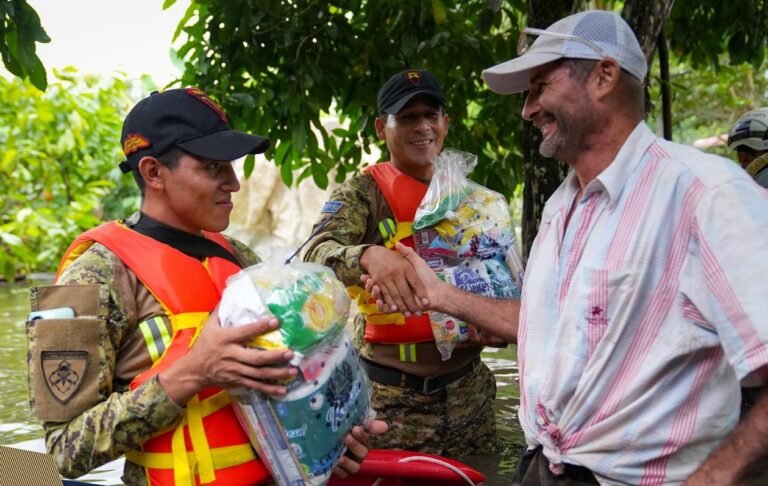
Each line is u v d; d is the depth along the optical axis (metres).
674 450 1.94
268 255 2.17
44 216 9.23
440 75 4.70
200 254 2.27
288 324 1.96
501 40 4.81
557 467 2.09
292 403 1.99
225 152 2.16
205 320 2.16
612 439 1.98
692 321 1.91
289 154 4.98
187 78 4.70
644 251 1.96
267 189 9.89
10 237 7.73
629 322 1.97
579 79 2.11
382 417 3.43
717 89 12.08
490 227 3.20
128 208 11.91
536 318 2.19
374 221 3.43
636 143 2.08
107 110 10.80
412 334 3.34
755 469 1.81
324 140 4.94
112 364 2.11
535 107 2.22
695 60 5.77
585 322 2.01
